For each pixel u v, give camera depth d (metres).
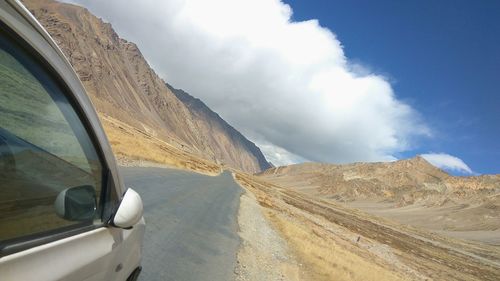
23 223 2.04
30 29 2.03
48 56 2.24
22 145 2.17
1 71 1.92
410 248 94.25
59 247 2.26
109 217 3.11
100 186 3.02
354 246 47.91
